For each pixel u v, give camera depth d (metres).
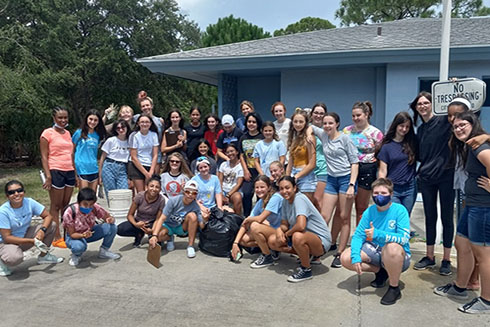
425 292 3.91
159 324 3.37
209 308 3.65
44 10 15.56
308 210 4.27
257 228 4.52
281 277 4.36
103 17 19.84
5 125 14.85
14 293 4.00
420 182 4.44
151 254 4.66
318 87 9.00
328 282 4.19
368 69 8.62
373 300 3.76
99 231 4.81
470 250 3.64
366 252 3.86
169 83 21.27
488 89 8.12
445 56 5.05
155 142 6.13
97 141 5.81
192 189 5.01
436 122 4.15
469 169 3.45
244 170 5.80
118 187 6.19
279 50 8.37
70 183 5.56
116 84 19.97
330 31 11.24
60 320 3.46
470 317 3.42
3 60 13.25
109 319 3.47
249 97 10.84
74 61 17.19
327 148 4.66
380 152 4.45
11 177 13.29
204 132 6.72
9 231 4.42
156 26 19.91
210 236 5.00
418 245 5.28
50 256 4.82
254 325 3.33
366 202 4.85
